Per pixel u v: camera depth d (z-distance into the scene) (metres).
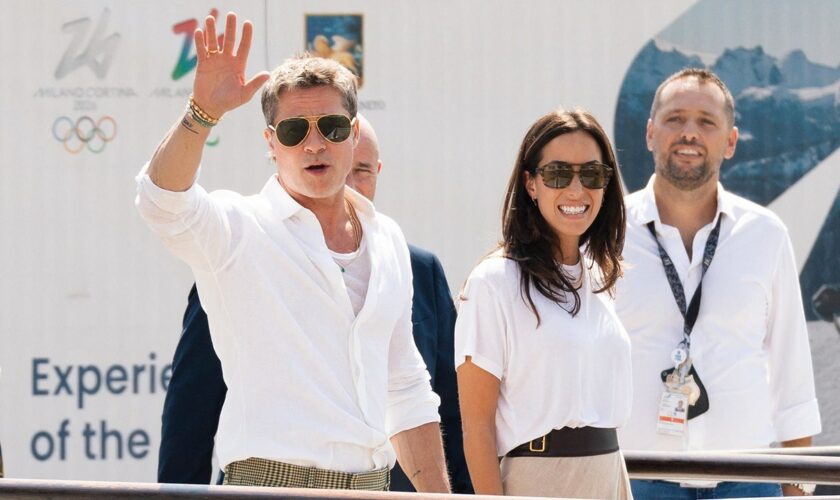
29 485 7.48
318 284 8.88
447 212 17.64
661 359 14.01
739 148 17.84
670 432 13.77
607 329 10.68
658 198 14.71
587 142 10.70
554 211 10.59
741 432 13.95
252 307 8.73
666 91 14.75
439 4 17.56
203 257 8.62
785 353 14.58
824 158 17.83
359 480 8.80
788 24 17.77
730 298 14.12
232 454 8.73
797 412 14.56
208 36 8.37
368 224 9.54
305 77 9.08
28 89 17.38
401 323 9.86
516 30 17.67
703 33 17.77
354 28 17.50
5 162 17.39
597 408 10.40
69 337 17.42
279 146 9.04
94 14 17.41
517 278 10.49
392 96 17.58
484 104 17.67
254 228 8.82
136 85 17.47
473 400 10.48
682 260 14.31
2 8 17.31
